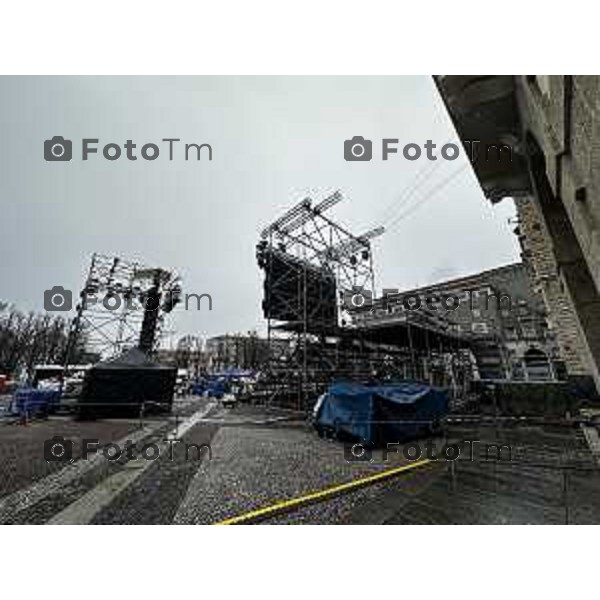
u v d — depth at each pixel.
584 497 4.95
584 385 13.62
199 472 6.66
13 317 52.91
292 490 5.50
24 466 7.30
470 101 7.37
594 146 3.73
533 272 21.12
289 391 18.38
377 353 20.86
